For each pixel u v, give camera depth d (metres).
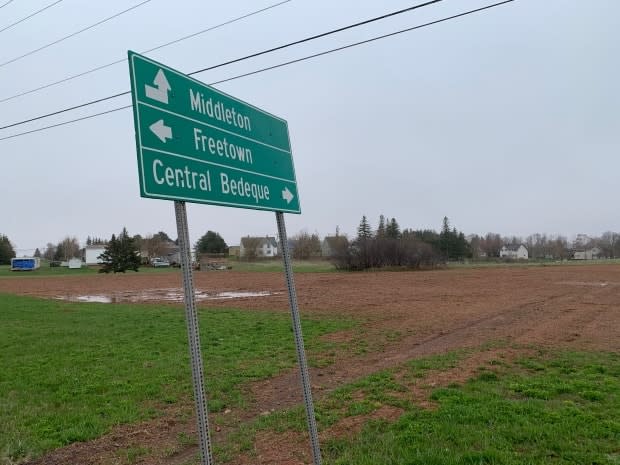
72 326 14.74
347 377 8.30
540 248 122.75
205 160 3.36
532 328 12.62
